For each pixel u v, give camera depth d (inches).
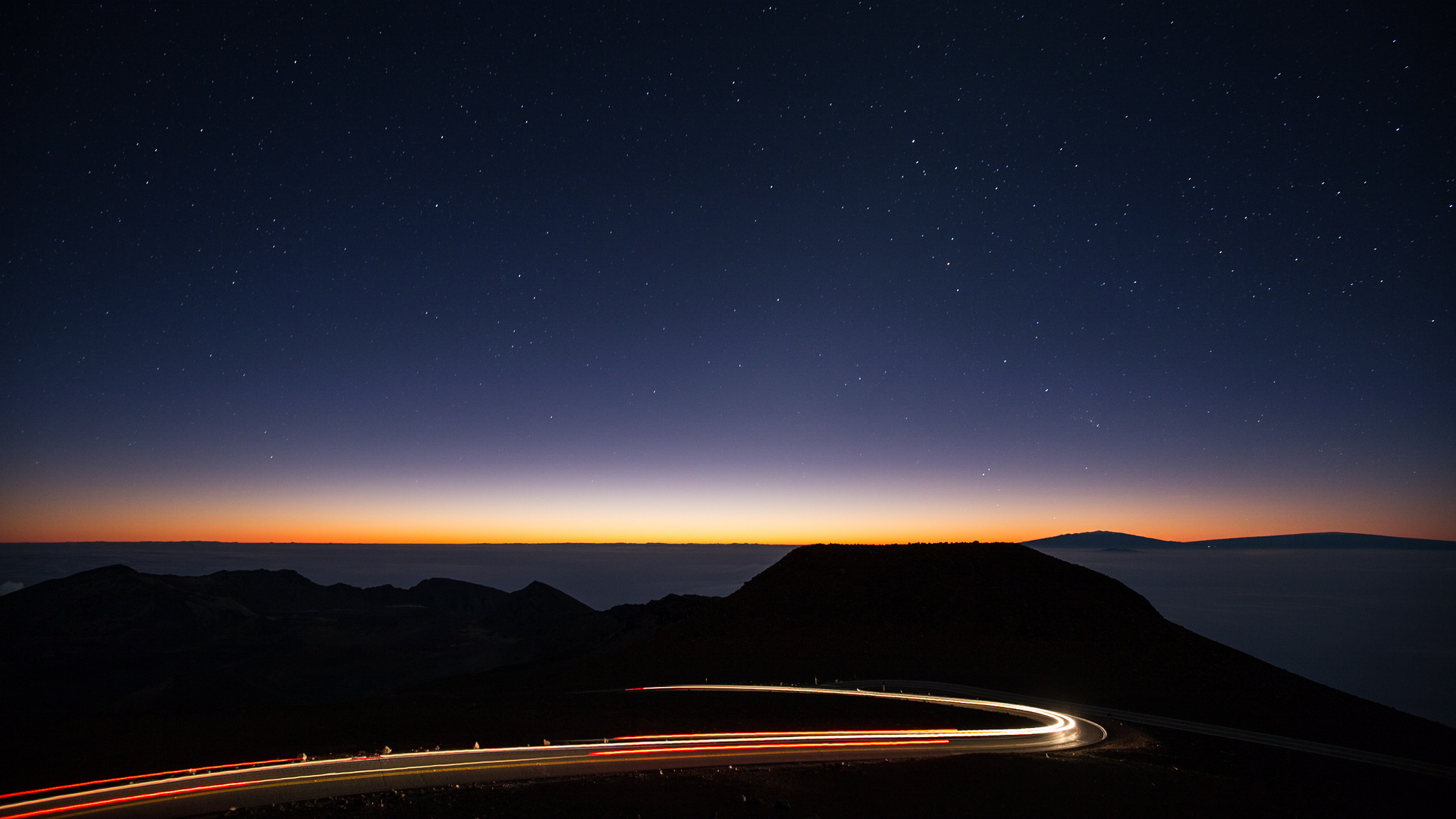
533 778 661.9
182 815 525.3
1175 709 1600.6
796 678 1823.3
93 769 662.5
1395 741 1494.8
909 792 662.5
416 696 1229.1
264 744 781.3
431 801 559.5
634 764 757.9
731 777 677.3
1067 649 2090.3
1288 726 1534.2
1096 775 791.7
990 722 1294.3
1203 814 705.0
